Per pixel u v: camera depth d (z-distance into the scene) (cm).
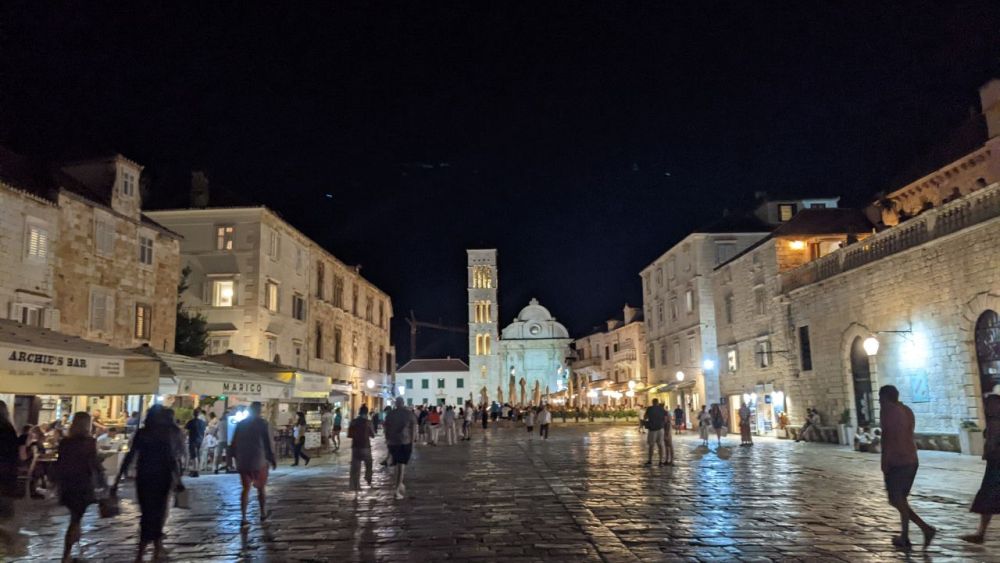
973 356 2130
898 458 891
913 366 2417
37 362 1040
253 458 1110
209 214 3725
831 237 3491
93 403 2373
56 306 2297
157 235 2839
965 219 2162
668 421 2047
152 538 835
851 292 2811
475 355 10506
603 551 874
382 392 6303
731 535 966
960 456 2098
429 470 1961
